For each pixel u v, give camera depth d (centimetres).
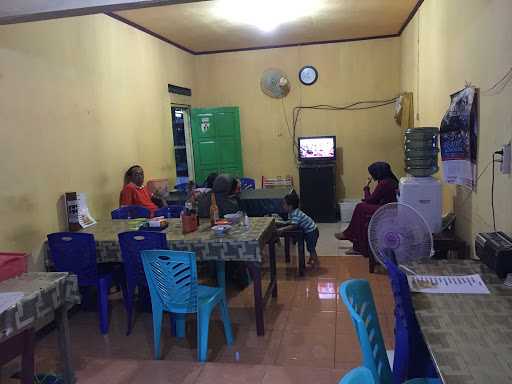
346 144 714
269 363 279
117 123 487
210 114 698
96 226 391
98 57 452
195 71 737
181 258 271
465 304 188
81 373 265
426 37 488
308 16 548
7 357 146
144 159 551
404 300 184
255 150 742
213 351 298
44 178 367
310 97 713
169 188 621
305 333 318
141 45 550
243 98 733
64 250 329
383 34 676
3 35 328
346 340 304
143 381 252
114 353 303
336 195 725
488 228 294
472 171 323
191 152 716
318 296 387
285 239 489
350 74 696
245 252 309
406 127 595
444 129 378
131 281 324
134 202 477
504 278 215
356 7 522
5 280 226
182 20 531
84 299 389
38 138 361
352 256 503
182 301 279
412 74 575
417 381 175
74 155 409
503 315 176
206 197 414
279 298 387
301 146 691
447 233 368
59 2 285
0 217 321
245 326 334
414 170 391
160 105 603
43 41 370
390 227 261
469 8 330
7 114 329
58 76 388
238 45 701
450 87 387
